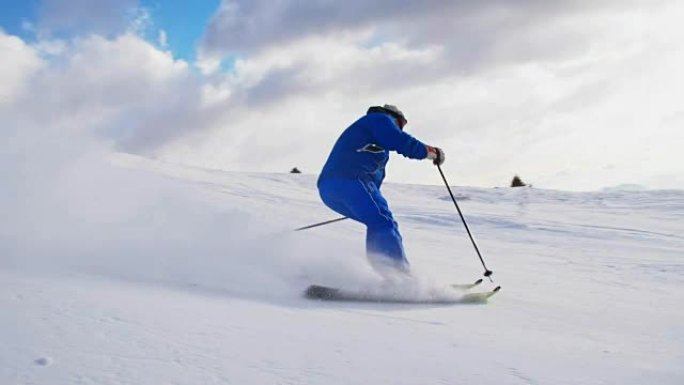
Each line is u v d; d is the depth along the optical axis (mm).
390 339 2295
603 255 8211
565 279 5875
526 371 1925
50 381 1454
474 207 14570
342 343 2131
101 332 1908
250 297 3117
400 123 4445
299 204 12094
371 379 1718
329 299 3342
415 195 16875
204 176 15812
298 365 1783
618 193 17328
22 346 1693
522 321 3176
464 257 7387
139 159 16531
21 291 2426
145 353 1738
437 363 1953
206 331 2076
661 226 11727
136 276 3299
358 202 4020
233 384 1556
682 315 3744
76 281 2887
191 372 1615
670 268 7016
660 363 2211
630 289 5367
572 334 2861
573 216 13227
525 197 16797
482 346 2320
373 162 4152
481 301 3840
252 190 13852
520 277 5832
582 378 1888
